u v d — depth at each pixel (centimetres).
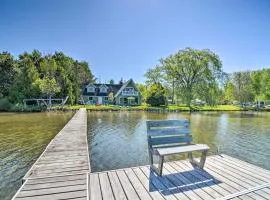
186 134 485
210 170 431
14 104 3225
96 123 1772
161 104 3688
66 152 651
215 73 3362
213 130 1412
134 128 1500
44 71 3831
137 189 344
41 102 3497
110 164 722
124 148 936
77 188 365
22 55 4359
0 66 3553
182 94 3522
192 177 395
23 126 1540
